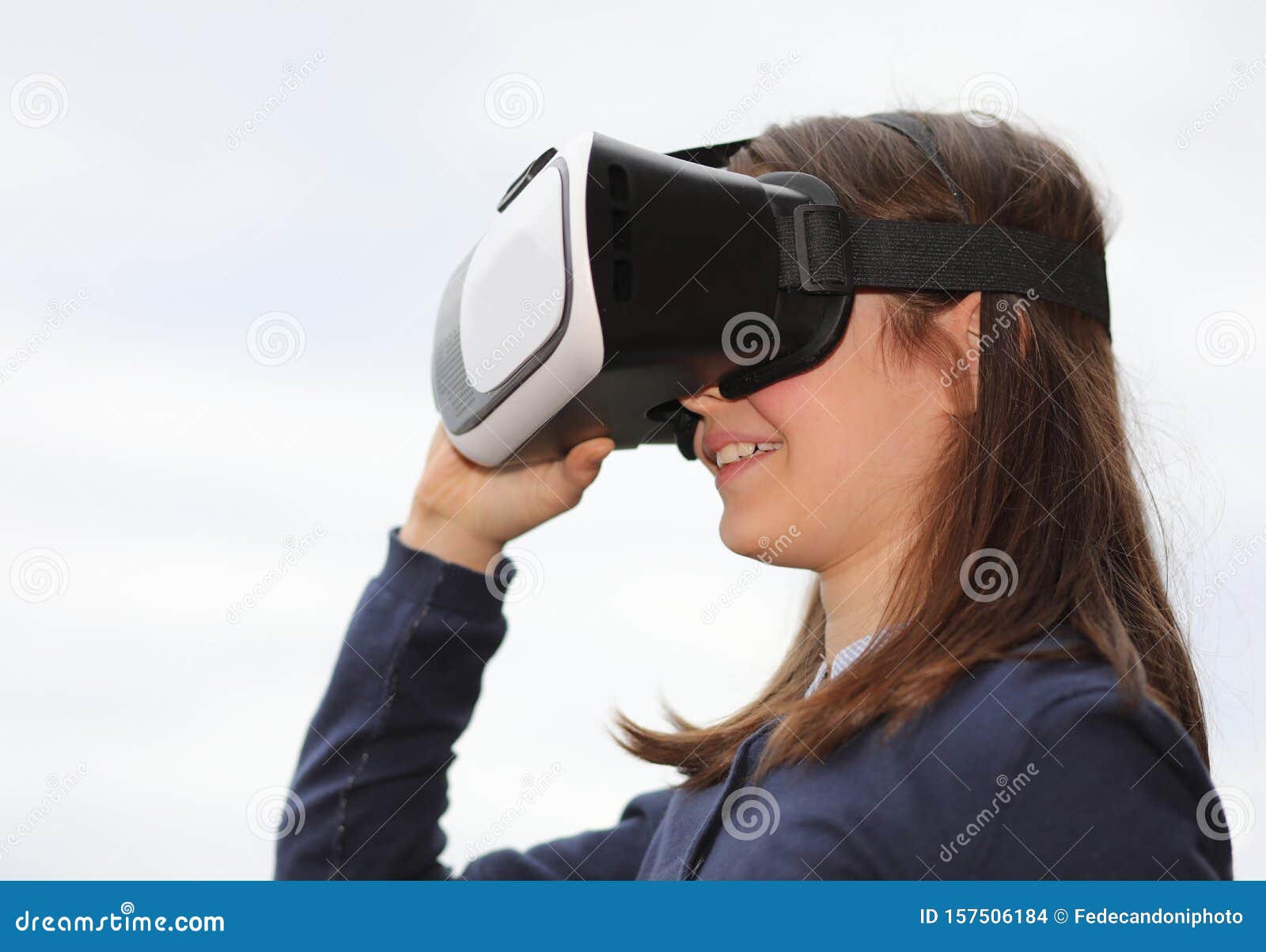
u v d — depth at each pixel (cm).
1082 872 66
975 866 68
